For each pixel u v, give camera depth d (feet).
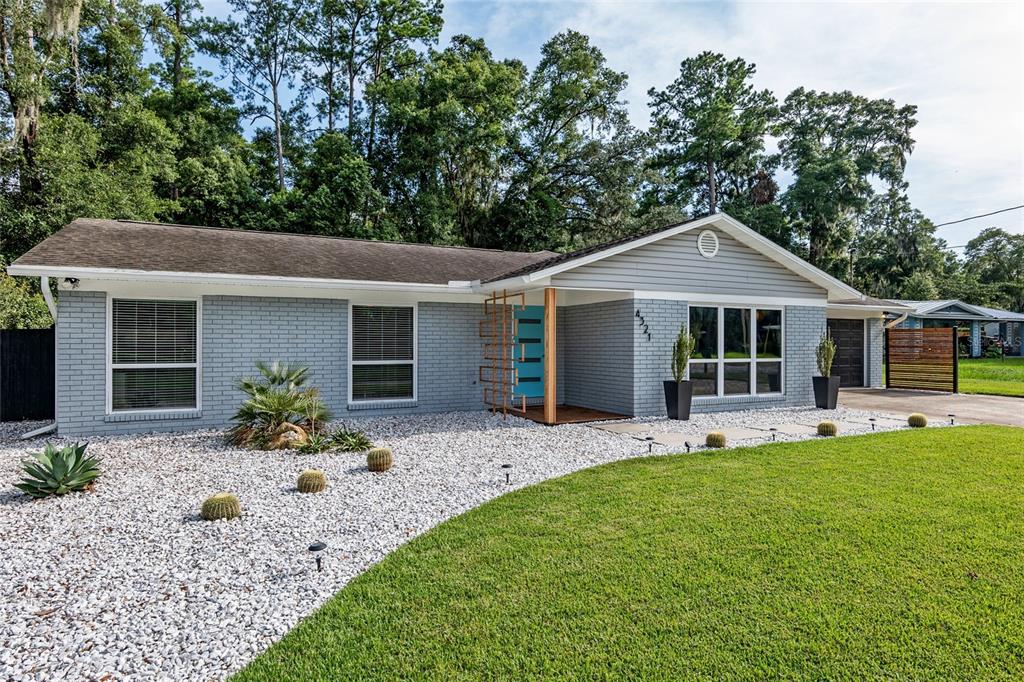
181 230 38.58
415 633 10.28
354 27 98.84
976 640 9.82
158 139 70.44
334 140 84.02
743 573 12.51
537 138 105.19
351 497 18.71
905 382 58.54
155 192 76.33
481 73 92.43
